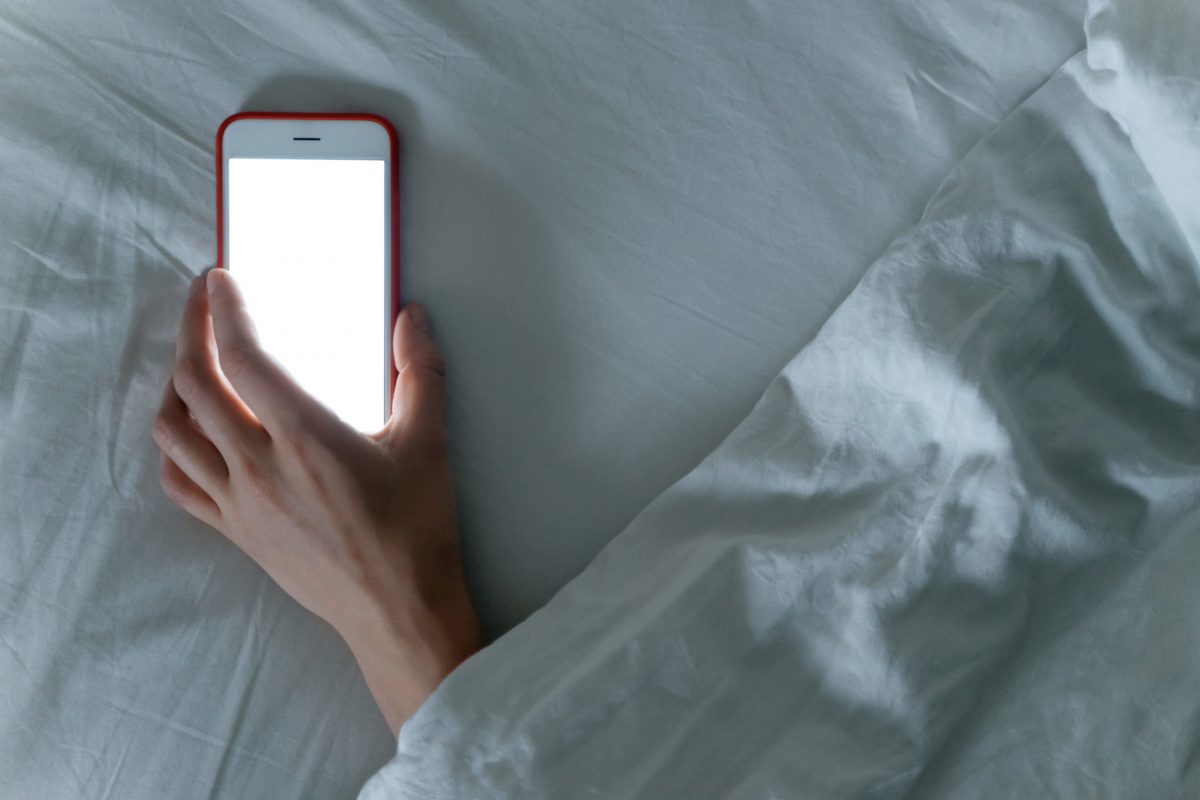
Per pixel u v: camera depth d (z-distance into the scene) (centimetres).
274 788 57
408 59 58
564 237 59
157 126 58
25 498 57
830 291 59
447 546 57
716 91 58
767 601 51
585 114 58
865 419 54
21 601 57
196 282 57
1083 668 47
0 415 57
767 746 49
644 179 58
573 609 54
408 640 55
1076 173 55
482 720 49
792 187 59
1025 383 52
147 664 57
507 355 59
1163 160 51
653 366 59
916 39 58
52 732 56
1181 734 44
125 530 58
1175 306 53
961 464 51
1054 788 45
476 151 58
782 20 58
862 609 49
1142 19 51
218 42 57
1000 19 58
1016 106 58
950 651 48
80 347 58
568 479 59
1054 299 53
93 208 58
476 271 59
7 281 57
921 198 58
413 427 56
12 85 57
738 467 55
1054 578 50
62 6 57
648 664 50
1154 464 50
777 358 59
